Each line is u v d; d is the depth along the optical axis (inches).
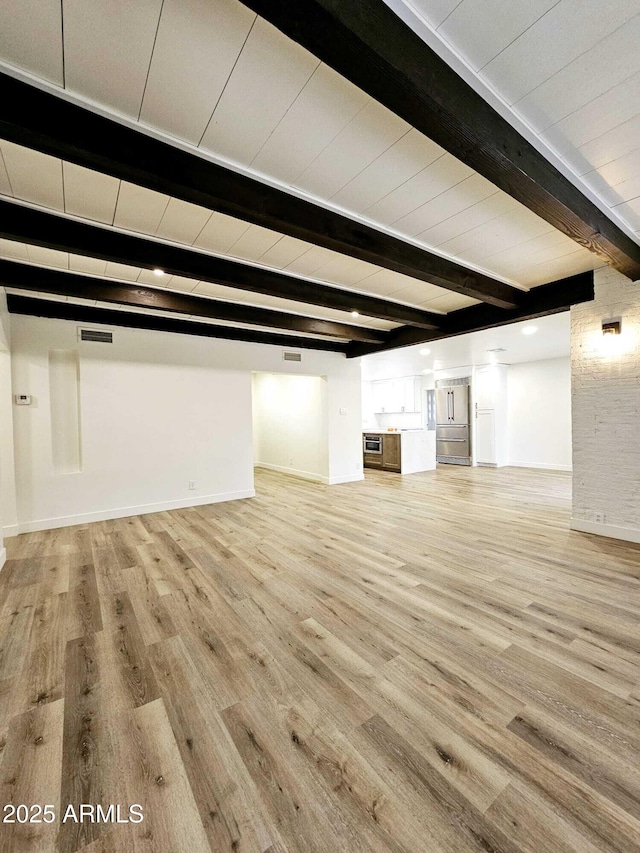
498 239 103.8
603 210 88.4
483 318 166.7
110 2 42.8
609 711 60.2
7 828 44.1
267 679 68.9
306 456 289.1
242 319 165.6
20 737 56.5
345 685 67.1
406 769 50.7
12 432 152.8
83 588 105.7
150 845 42.2
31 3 42.6
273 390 332.2
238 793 47.8
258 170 72.9
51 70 51.2
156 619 89.5
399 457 314.2
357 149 67.8
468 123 55.1
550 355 299.0
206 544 142.6
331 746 54.6
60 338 165.0
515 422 345.1
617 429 136.1
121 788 48.6
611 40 49.1
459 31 48.1
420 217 91.3
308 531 158.1
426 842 42.0
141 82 53.2
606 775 49.3
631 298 128.3
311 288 136.6
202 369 205.5
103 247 94.5
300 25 40.9
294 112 59.2
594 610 91.2
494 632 82.6
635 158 71.4
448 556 128.1
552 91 56.6
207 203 72.7
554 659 73.2
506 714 59.9
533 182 67.8
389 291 147.4
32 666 72.8
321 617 89.9
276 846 42.0
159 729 57.9
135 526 165.9
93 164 61.0
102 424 175.6
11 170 70.9
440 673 69.9
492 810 45.2
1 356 149.9
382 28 44.3
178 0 42.7
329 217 87.4
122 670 71.6
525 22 47.0
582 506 148.5
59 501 165.3
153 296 142.3
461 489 245.6
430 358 309.4
